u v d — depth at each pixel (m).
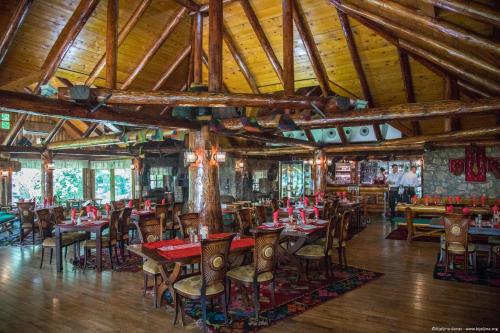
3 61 7.17
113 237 6.26
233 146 14.28
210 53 6.23
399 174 14.03
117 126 8.94
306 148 12.51
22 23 6.52
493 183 10.07
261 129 6.71
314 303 4.45
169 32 7.97
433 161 10.85
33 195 14.24
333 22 7.27
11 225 10.38
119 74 8.67
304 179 14.83
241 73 9.55
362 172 15.68
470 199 10.02
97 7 6.95
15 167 12.57
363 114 6.36
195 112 6.78
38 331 3.73
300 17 7.34
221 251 3.76
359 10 6.09
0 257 7.07
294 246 5.50
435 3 3.97
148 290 4.99
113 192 15.71
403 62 7.52
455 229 5.65
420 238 8.91
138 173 13.66
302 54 8.41
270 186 16.14
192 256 3.85
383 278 5.50
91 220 6.76
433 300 4.55
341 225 6.00
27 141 12.70
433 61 6.39
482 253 7.13
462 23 4.44
